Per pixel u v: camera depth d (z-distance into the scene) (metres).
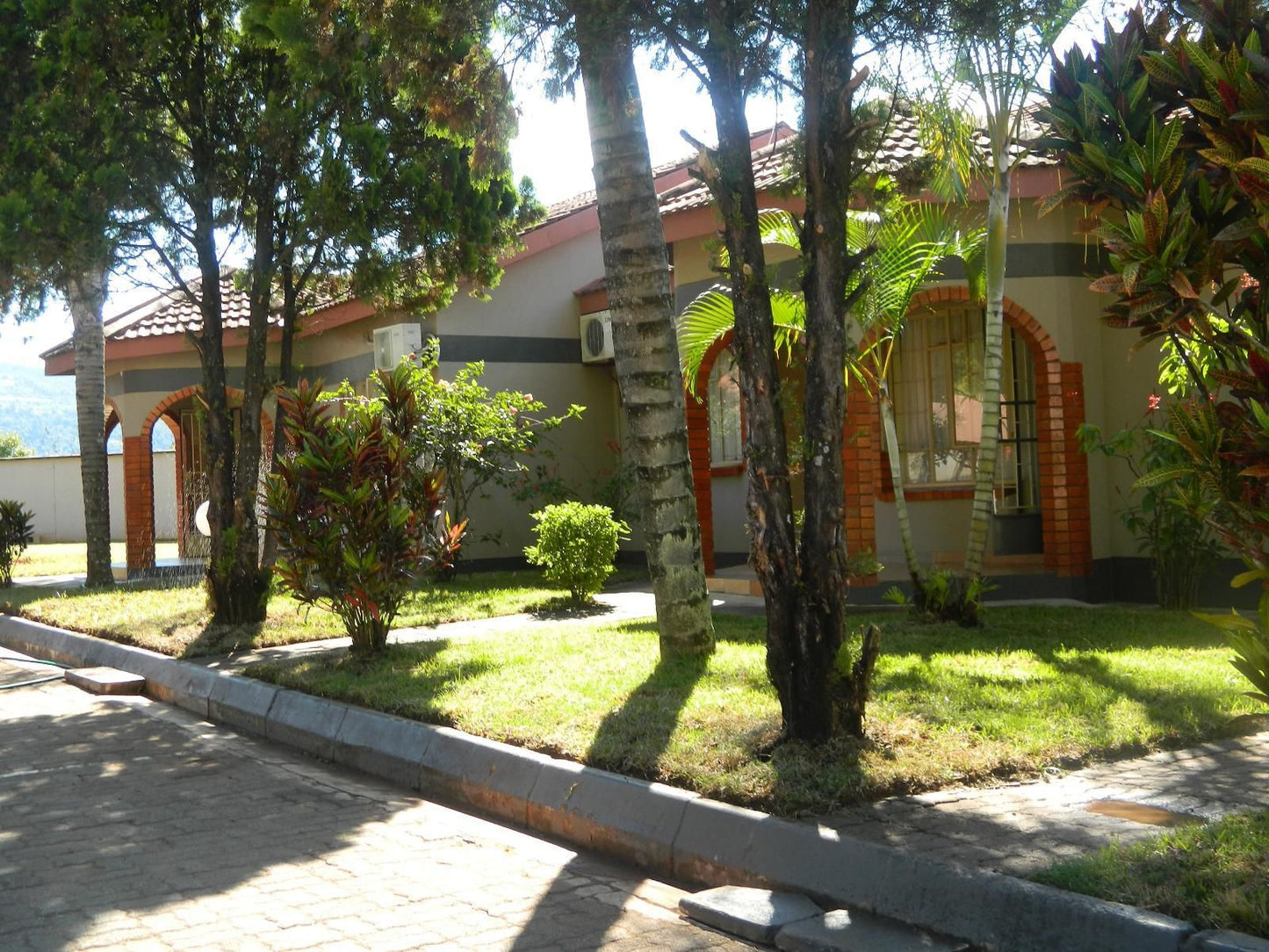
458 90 10.05
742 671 8.23
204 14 12.39
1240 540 4.05
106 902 5.16
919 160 9.58
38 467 35.81
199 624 12.34
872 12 6.89
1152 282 4.09
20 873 5.57
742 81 6.63
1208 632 9.83
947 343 13.97
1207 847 4.58
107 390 22.19
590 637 10.52
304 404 10.08
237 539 12.05
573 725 7.03
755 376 6.25
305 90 11.57
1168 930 3.95
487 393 16.94
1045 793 5.63
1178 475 4.04
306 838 6.18
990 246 10.05
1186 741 6.49
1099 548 12.69
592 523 13.29
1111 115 4.53
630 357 8.94
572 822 6.11
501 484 17.12
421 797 7.11
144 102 12.30
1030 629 10.05
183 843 6.08
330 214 11.73
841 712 6.18
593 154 9.01
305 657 10.26
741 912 4.81
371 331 18.94
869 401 12.38
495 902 5.18
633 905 5.15
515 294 18.50
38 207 11.62
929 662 8.38
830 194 6.20
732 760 6.03
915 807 5.43
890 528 14.20
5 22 12.23
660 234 9.04
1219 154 3.97
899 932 4.54
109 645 11.91
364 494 9.62
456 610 12.83
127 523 20.89
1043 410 12.67
